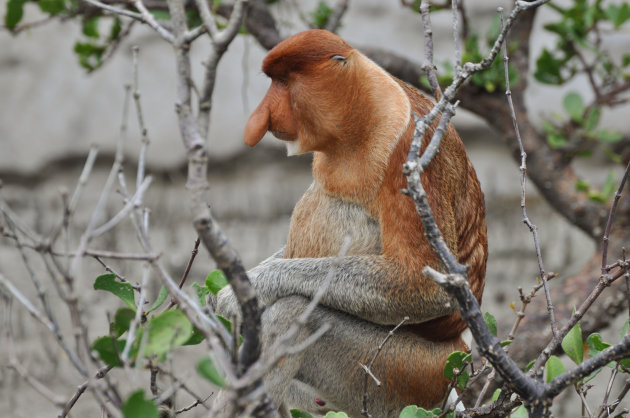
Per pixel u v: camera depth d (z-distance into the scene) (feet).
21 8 43.62
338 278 27.91
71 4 44.47
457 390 30.45
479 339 18.79
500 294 63.87
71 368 54.19
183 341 18.52
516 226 83.61
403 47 95.61
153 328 18.26
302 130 27.66
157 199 90.17
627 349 18.34
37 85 96.89
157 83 96.27
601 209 45.01
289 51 27.02
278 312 28.02
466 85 46.01
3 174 95.04
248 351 16.84
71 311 15.94
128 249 75.97
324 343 28.71
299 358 27.76
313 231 30.35
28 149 95.20
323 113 27.22
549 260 74.59
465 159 29.30
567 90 90.53
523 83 46.75
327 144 27.94
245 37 45.37
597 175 88.94
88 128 95.20
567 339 22.86
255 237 80.23
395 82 28.17
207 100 16.02
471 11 93.45
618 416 23.31
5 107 96.27
